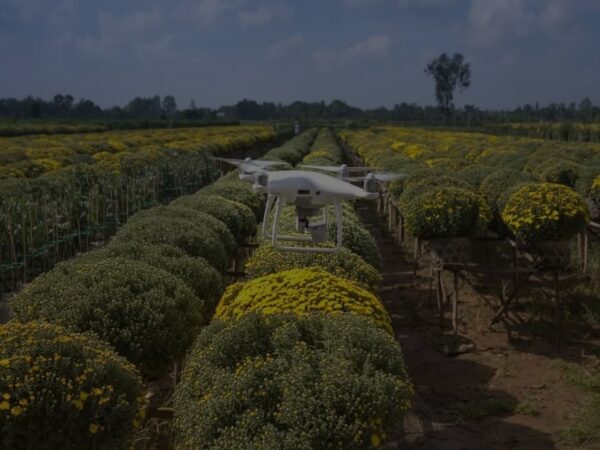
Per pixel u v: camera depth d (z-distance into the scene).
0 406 3.27
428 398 6.76
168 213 8.62
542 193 8.34
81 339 3.86
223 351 4.26
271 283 5.21
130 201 15.52
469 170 13.09
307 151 31.73
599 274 10.84
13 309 5.21
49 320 4.90
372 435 3.63
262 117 140.38
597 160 15.70
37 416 3.35
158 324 4.99
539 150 20.55
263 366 3.93
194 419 3.88
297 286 5.08
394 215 16.03
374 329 4.31
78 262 6.36
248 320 4.39
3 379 3.36
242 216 10.27
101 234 13.91
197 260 6.55
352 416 3.66
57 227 12.06
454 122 87.62
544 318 9.04
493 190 10.45
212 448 3.66
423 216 8.63
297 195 3.84
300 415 3.62
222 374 4.00
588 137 41.09
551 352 7.96
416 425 6.14
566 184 12.64
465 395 6.83
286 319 4.43
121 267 5.52
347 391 3.69
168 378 6.51
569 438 5.88
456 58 89.44
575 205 8.17
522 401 6.64
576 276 10.87
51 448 3.38
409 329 8.97
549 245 8.26
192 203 9.76
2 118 69.25
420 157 21.02
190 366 4.33
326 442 3.58
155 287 5.32
